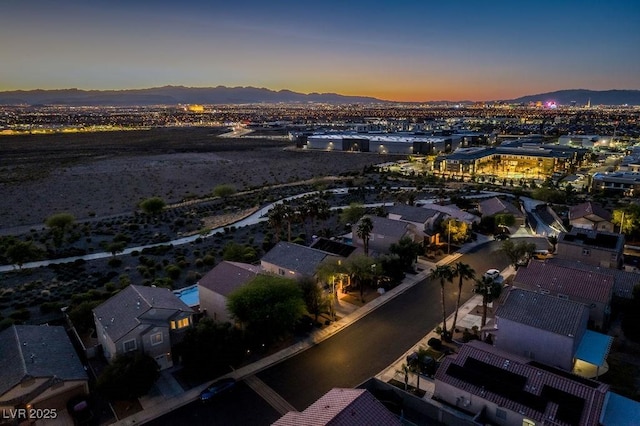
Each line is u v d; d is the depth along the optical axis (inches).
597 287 2182.6
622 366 1884.8
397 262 2805.1
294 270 2532.0
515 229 3853.3
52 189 6584.6
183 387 1825.8
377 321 2327.8
